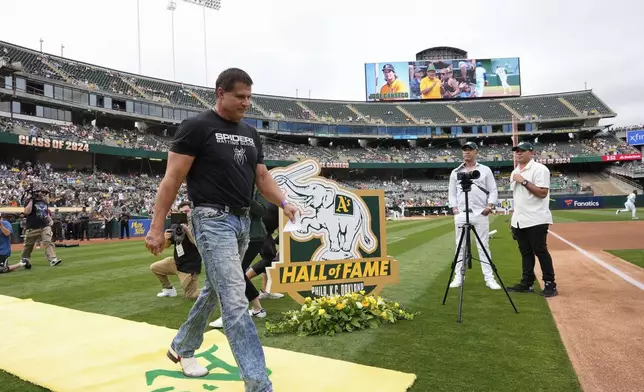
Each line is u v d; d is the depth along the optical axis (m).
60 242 18.47
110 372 3.12
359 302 4.32
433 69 59.75
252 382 2.44
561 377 2.91
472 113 59.16
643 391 2.68
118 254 12.69
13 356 3.48
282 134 52.66
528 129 57.72
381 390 2.70
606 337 3.74
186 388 2.81
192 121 2.58
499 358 3.29
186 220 5.79
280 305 5.48
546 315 4.53
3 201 24.67
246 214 2.74
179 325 4.52
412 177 57.69
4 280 7.80
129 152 37.47
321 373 2.99
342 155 54.66
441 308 4.96
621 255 9.24
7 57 34.41
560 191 49.22
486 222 6.24
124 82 43.22
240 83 2.62
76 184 32.19
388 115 58.41
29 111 34.94
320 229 4.99
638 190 48.88
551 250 10.82
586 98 58.91
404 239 15.14
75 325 4.42
